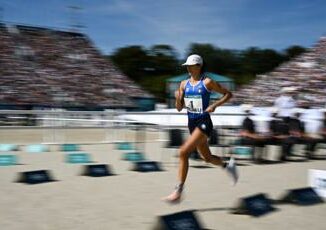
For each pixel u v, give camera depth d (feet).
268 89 123.03
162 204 19.99
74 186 24.00
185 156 19.45
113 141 53.26
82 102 128.67
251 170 31.89
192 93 19.33
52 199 20.67
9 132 64.23
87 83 137.59
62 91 130.11
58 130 56.95
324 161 38.58
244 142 38.24
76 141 53.31
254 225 16.84
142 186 24.35
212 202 20.61
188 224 15.01
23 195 21.47
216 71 296.92
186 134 42.63
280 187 24.95
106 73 145.07
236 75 292.20
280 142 38.14
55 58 143.64
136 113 49.98
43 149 42.70
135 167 30.19
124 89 139.95
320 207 20.10
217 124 57.72
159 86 238.27
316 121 47.06
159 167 31.04
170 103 114.42
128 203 20.08
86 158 34.45
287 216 18.33
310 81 117.19
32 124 73.56
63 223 16.56
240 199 18.57
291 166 34.63
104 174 28.27
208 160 20.27
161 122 65.67
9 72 130.11
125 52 279.90
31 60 138.92
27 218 17.20
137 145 48.52
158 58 279.90
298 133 40.01
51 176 26.05
